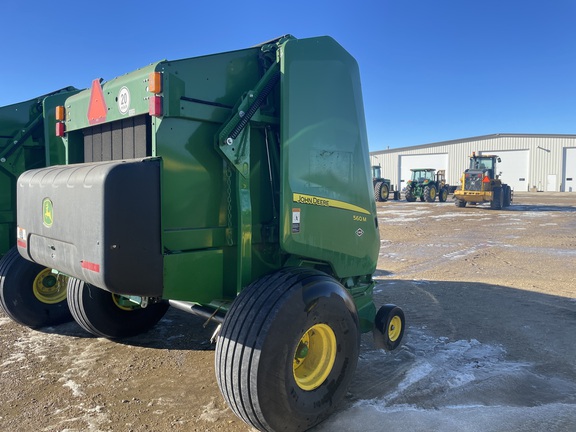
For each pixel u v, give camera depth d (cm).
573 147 5159
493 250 1115
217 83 316
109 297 461
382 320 424
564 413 330
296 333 286
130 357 438
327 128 357
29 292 505
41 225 338
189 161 301
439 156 5856
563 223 1722
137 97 304
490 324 540
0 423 318
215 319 353
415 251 1110
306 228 341
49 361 427
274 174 344
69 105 387
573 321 551
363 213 397
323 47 356
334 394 318
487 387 372
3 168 550
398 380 385
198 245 306
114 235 271
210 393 365
